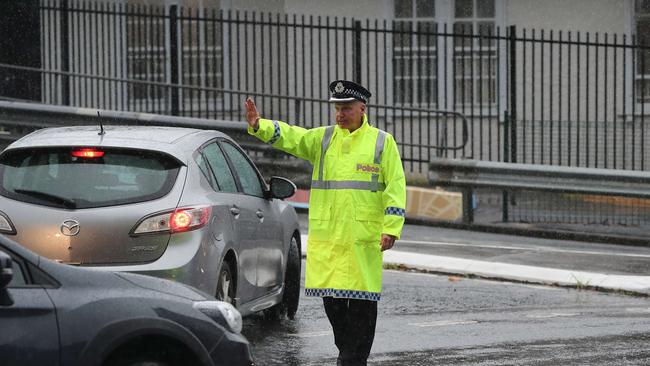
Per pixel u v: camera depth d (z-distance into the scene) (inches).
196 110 2400.3
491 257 1593.3
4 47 2337.6
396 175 871.7
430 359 959.6
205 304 677.3
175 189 885.2
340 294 868.6
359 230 869.2
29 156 892.6
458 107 2345.0
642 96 2026.3
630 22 2294.5
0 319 619.8
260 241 1024.2
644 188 1881.2
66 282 645.3
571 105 2316.7
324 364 934.4
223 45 2319.1
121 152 894.4
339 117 881.5
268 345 1006.4
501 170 1943.9
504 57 2327.8
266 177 1993.1
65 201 866.8
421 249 1653.5
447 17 2342.5
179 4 2402.8
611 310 1230.3
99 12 2132.1
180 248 869.2
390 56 2351.1
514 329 1106.1
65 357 629.9
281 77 2377.0
